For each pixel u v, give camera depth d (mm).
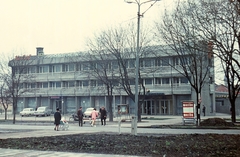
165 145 12000
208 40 15781
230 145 11773
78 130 24531
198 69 39594
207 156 9555
